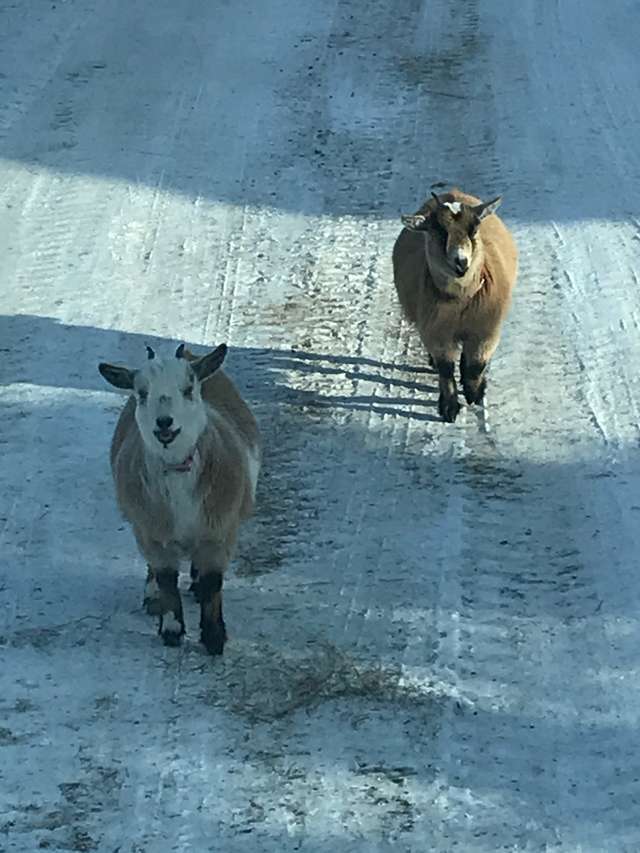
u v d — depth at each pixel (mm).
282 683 7020
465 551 8188
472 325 9336
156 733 6672
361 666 7152
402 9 17531
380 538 8336
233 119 14484
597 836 6016
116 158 13609
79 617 7570
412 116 14633
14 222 12414
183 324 10836
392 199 12922
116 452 7246
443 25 17031
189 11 17422
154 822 6117
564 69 15758
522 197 12859
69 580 7910
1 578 7914
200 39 16531
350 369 10258
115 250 11961
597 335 10508
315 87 15281
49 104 14789
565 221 12367
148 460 6715
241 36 16625
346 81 15445
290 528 8430
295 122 14445
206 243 12109
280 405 9758
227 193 13008
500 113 14672
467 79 15547
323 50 16266
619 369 10055
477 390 9703
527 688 7000
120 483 6938
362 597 7766
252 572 7996
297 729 6688
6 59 15883
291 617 7582
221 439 6898
